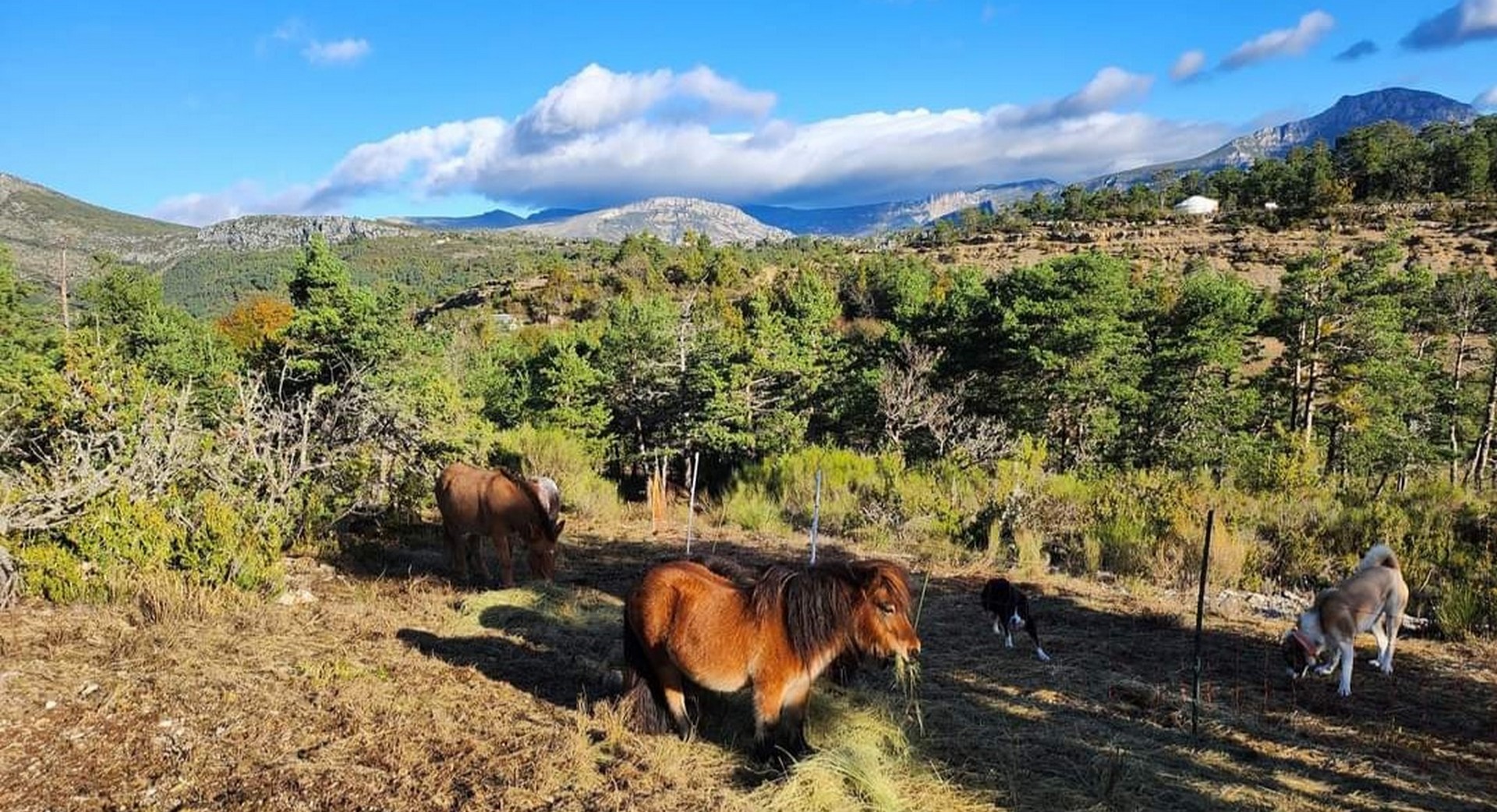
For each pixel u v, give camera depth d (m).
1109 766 4.54
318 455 10.51
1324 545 9.95
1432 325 41.31
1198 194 136.50
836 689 5.62
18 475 7.74
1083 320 29.91
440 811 3.93
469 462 13.49
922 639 7.08
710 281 94.75
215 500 7.47
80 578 6.47
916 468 15.34
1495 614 7.34
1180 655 6.71
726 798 4.19
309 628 6.35
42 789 3.84
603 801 4.10
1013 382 32.62
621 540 11.09
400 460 11.77
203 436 8.96
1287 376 36.09
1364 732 5.27
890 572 4.40
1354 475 26.64
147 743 4.32
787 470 15.46
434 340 23.44
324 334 20.58
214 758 4.24
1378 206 95.44
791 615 4.39
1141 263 82.00
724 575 5.14
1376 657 6.68
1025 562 9.91
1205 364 32.47
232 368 27.52
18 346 27.89
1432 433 36.41
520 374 40.59
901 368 32.81
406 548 9.68
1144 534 10.23
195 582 6.73
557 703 5.29
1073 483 12.99
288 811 3.83
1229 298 32.72
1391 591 6.13
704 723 5.09
